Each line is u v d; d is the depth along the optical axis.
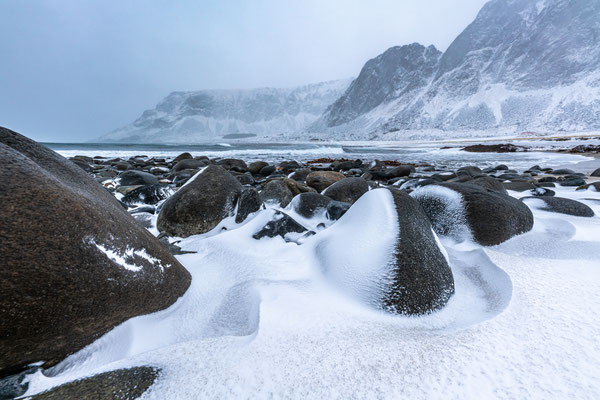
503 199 3.37
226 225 3.82
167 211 3.83
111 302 1.61
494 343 1.48
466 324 1.73
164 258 2.06
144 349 1.63
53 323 1.42
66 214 1.50
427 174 12.99
